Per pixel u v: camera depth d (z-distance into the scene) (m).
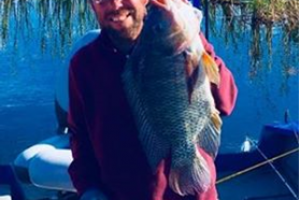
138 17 1.77
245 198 3.41
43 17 4.37
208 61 1.70
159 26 1.68
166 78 1.71
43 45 4.42
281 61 4.43
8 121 4.36
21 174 3.06
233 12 4.37
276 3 4.33
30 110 4.50
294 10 4.33
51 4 4.32
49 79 4.70
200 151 1.80
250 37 4.41
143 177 1.85
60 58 4.42
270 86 4.49
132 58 1.75
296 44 4.38
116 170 1.87
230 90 1.82
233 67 4.50
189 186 1.82
